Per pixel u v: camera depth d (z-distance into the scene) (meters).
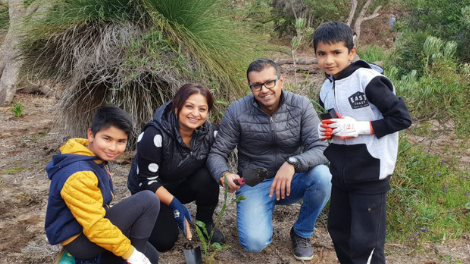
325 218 3.38
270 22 9.13
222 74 4.26
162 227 2.64
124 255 2.04
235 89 4.42
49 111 6.95
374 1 13.24
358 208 2.26
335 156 2.32
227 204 3.68
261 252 2.95
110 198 2.14
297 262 2.83
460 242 3.05
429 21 9.20
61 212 2.02
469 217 3.35
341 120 2.13
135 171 2.77
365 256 2.28
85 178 1.95
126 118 2.06
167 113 2.68
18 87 8.26
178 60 4.07
